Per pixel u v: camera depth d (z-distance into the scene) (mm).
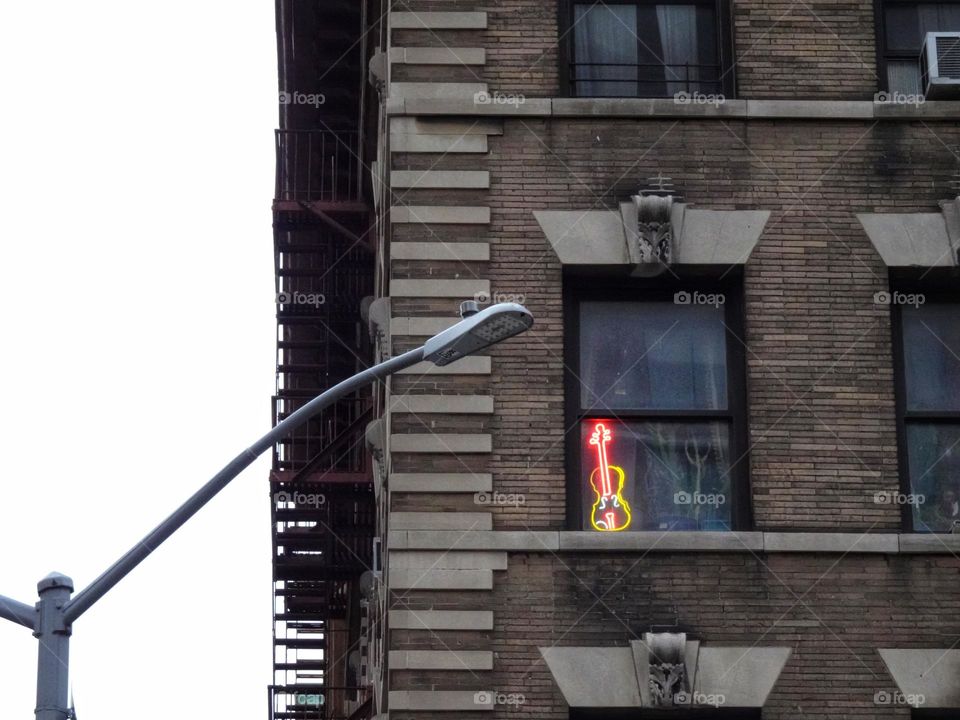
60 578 14836
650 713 17672
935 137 19547
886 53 20156
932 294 19453
